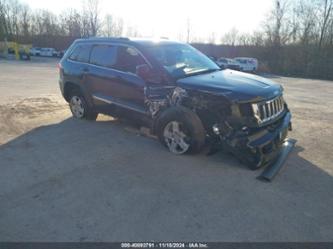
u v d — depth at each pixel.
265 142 3.66
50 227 2.66
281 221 2.79
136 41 4.94
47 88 11.16
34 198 3.14
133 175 3.70
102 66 5.37
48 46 55.53
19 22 58.88
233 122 3.71
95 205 3.02
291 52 30.28
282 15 33.59
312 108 8.55
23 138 5.07
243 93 3.73
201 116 4.11
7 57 36.41
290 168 4.01
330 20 30.08
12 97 8.84
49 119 6.36
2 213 2.87
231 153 3.81
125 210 2.93
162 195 3.23
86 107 5.96
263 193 3.30
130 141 4.96
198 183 3.51
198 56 5.28
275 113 4.08
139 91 4.70
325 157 4.45
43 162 4.07
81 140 4.99
